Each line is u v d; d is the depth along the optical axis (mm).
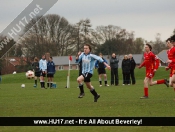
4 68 179000
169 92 64438
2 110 39781
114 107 40812
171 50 48188
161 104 43281
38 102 49000
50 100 52094
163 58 160625
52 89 82188
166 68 48906
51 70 89312
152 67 52562
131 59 97562
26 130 28719
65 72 164125
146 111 37406
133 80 97188
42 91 74688
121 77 150250
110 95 59438
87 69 46719
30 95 63312
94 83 112625
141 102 45844
